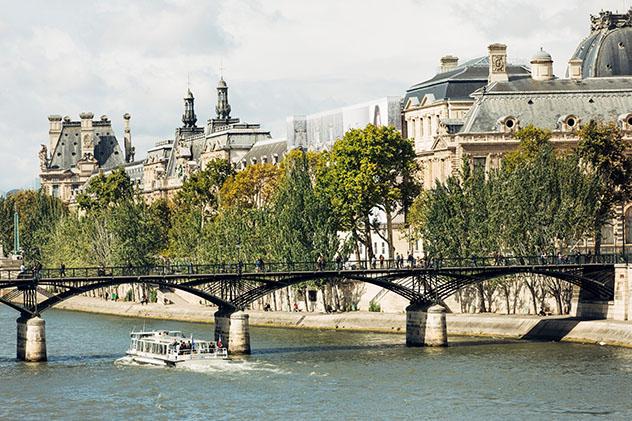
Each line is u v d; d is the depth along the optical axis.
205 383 198.50
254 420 174.62
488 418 173.50
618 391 186.75
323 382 197.00
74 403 186.62
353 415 176.00
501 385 192.12
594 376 197.12
